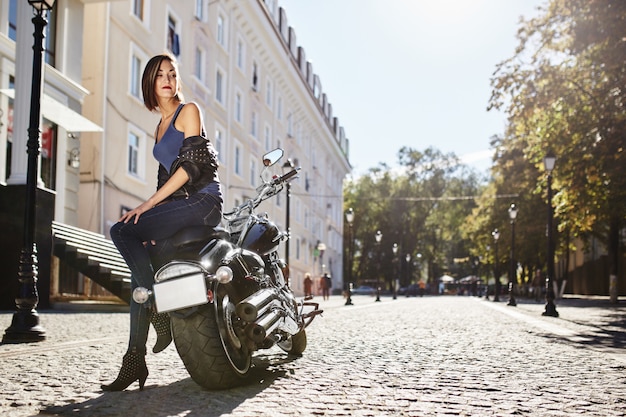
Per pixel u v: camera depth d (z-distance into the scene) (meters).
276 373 5.15
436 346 7.82
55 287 16.14
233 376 4.23
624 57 18.17
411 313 17.44
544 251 43.31
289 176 5.03
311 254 53.41
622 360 6.68
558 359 6.68
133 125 22.67
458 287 78.50
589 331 11.23
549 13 19.73
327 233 61.69
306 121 51.72
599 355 7.16
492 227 45.88
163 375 5.02
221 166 31.72
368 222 81.94
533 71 20.08
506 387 4.74
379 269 73.88
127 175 22.11
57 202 18.00
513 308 23.41
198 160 4.11
